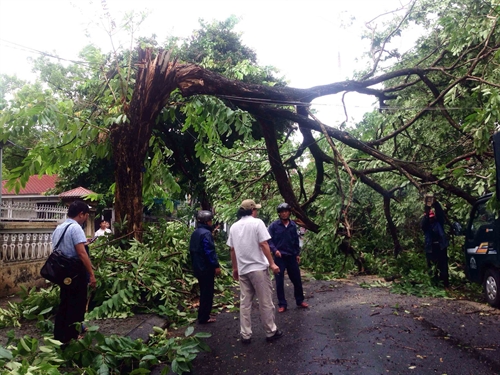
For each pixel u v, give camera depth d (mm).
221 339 5805
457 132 10023
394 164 9250
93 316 6426
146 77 8242
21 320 6449
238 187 13586
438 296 8281
